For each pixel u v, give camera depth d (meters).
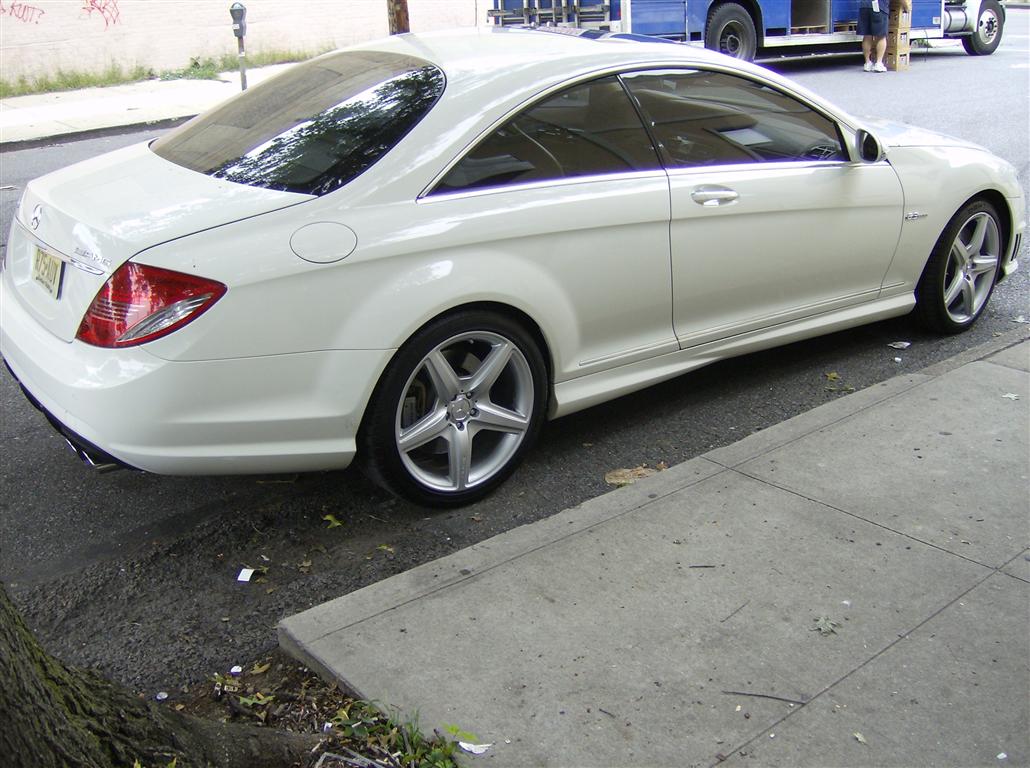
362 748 2.67
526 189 4.00
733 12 15.11
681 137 4.50
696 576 3.43
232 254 3.43
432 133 3.86
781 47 17.47
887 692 2.88
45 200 3.97
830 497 3.92
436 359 3.85
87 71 16.98
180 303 3.37
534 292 3.99
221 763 2.49
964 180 5.48
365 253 3.60
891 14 16.75
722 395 5.19
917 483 4.01
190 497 4.29
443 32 4.82
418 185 3.78
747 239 4.66
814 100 4.96
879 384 4.93
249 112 4.33
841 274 5.12
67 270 3.64
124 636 3.40
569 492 4.28
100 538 3.99
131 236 3.44
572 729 2.76
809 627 3.16
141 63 17.50
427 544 3.91
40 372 3.64
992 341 5.48
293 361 3.54
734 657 3.03
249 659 3.27
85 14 16.75
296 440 3.64
